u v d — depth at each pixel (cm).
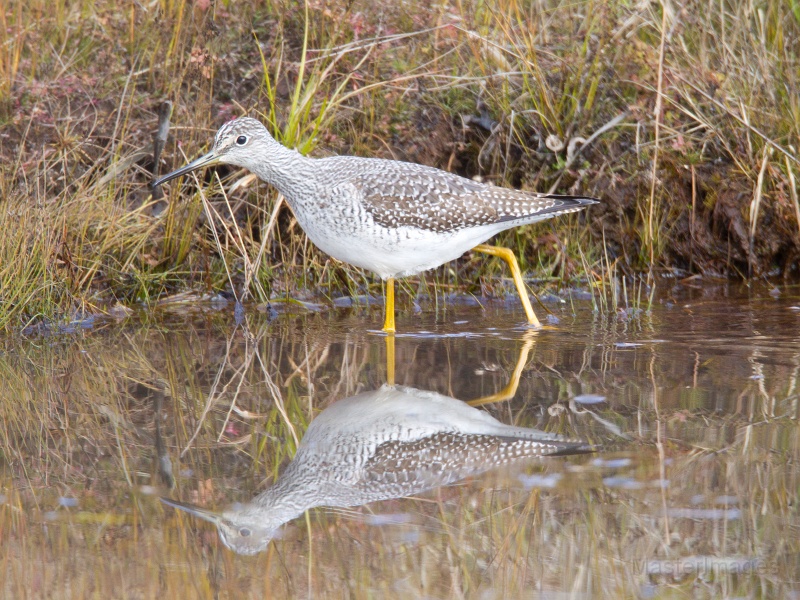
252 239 1321
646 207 1373
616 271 1330
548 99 1345
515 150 1384
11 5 1441
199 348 1052
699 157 1384
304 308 1250
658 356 984
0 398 884
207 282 1288
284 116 1331
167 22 1383
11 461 736
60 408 858
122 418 833
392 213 1059
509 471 704
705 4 1448
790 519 623
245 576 573
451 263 1338
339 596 552
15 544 607
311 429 801
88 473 714
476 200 1083
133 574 575
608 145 1371
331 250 1119
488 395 870
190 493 680
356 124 1371
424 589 559
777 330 1083
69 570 579
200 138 1321
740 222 1366
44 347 1059
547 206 1109
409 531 623
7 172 1241
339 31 1344
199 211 1285
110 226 1227
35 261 1147
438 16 1403
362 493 679
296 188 1099
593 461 714
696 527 617
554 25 1443
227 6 1412
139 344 1070
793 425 773
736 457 712
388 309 1116
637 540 602
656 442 745
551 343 1046
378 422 810
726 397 846
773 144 1295
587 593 553
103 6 1466
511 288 1306
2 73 1327
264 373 955
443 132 1375
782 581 562
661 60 1277
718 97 1377
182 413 844
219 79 1376
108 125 1348
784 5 1473
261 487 689
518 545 602
